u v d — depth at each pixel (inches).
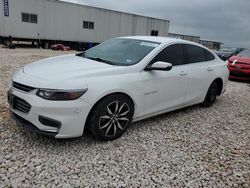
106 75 117.0
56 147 112.0
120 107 122.3
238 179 101.0
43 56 525.7
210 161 113.1
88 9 897.5
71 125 105.0
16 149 107.5
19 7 754.8
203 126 157.6
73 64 127.0
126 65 129.5
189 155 116.8
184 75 158.2
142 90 130.3
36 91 104.0
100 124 116.2
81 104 105.3
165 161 109.3
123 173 97.7
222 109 202.1
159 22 1116.5
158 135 136.0
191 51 172.7
